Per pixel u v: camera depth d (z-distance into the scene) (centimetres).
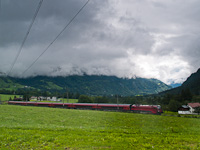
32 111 5550
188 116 7225
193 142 1781
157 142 1734
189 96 15500
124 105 7769
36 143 1608
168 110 12625
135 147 1535
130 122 3681
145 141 1750
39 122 3325
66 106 9231
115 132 2294
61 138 1784
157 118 4922
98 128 2634
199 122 4550
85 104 8669
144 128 2830
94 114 5184
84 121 3594
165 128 2925
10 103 12250
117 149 1466
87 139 1781
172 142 1741
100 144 1598
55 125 2938
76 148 1479
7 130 2136
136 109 7594
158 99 16500
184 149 1523
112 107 7975
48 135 1889
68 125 3056
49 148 1460
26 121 3394
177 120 4691
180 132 2584
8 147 1484
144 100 16262
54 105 9806
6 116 4047
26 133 1972
